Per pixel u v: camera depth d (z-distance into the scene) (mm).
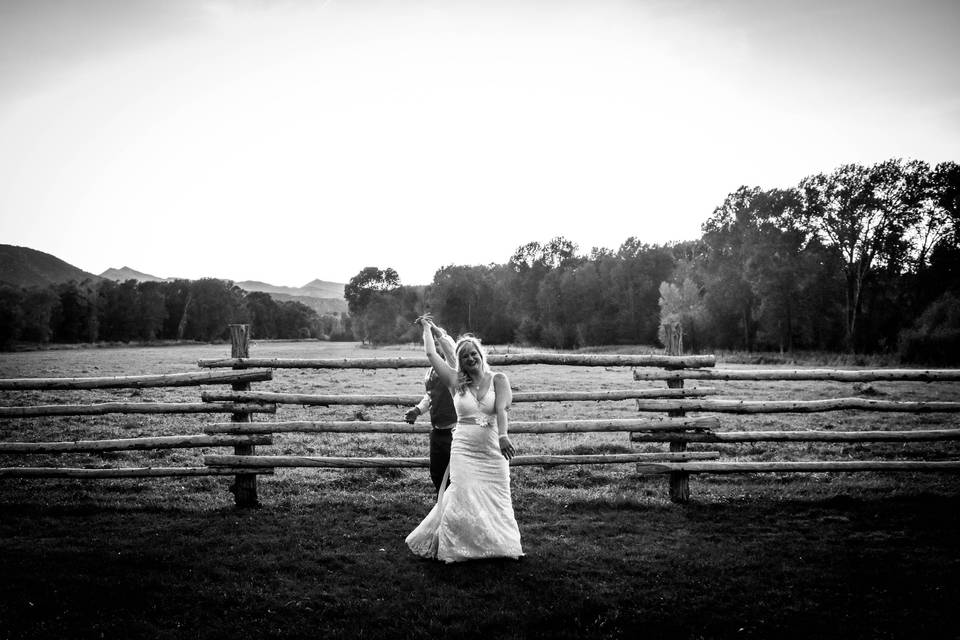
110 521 6285
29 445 6980
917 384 22938
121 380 7113
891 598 4477
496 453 5332
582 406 16531
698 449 10656
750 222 59562
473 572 4980
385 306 112688
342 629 4039
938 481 8016
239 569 5031
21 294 102125
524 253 102250
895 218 55219
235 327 7207
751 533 5984
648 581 4805
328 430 7102
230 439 6973
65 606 4301
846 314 56969
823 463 7211
